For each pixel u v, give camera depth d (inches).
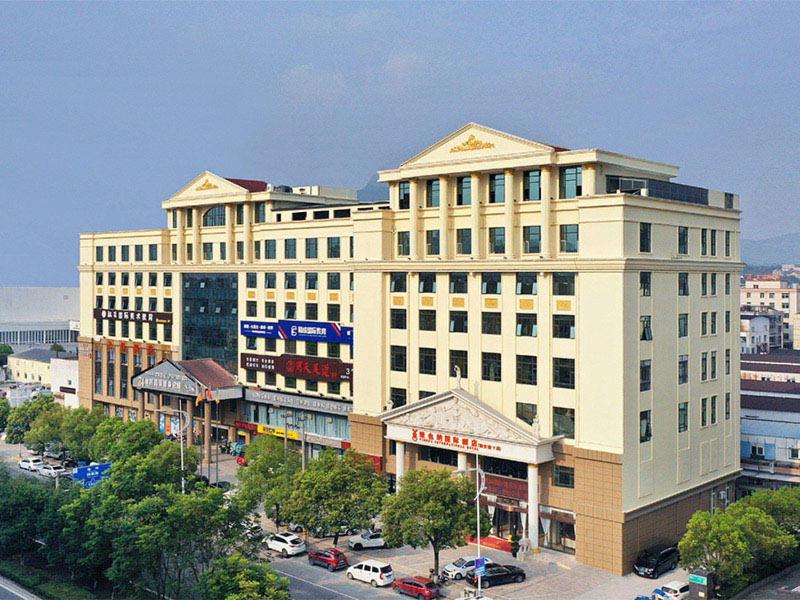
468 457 2613.2
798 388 3607.3
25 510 2464.3
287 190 3784.5
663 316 2453.2
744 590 2154.3
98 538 2116.1
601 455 2305.6
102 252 4439.0
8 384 6003.9
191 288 3929.6
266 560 2001.7
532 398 2495.1
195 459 2687.0
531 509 2417.6
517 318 2536.9
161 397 4003.4
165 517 2028.8
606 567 2298.2
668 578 2244.1
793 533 2331.4
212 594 1774.1
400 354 2881.4
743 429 2977.4
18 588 2313.0
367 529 2443.4
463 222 2743.6
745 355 4933.6
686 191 2603.3
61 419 3651.6
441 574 2237.9
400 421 2770.7
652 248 2412.6
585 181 2448.3
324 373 3277.6
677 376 2513.5
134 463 2405.3
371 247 2957.7
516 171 2598.4
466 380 2669.8
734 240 2844.5
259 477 2586.1
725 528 2042.3
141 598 2133.4
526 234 2588.6
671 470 2480.3
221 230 3814.0
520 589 2161.7
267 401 3513.8
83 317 4542.3
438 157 2780.5
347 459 2524.6
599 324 2330.2
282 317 3489.2
